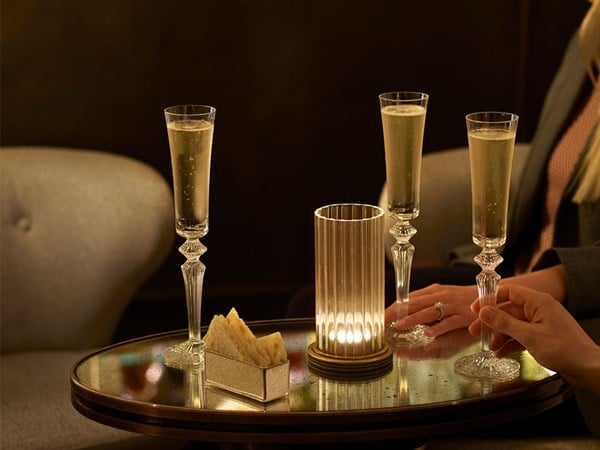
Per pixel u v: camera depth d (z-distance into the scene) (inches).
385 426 54.2
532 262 94.3
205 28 129.0
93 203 99.0
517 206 93.8
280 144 134.3
